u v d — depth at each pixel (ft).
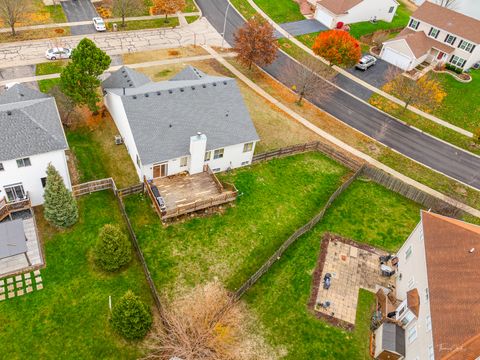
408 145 173.27
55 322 93.76
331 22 243.60
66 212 107.96
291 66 209.15
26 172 110.32
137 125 123.24
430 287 92.68
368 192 144.36
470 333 80.43
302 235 123.65
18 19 197.67
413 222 135.85
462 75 221.87
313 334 100.32
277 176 143.23
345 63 197.06
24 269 102.37
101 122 150.61
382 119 185.16
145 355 90.58
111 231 100.48
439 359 78.43
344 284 112.78
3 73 168.66
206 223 121.60
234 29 231.50
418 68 224.53
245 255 115.44
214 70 194.29
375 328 103.09
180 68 191.11
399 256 119.65
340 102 190.70
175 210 117.60
